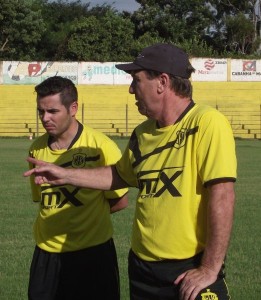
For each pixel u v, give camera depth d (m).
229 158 4.07
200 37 80.88
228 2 83.25
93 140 5.71
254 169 26.88
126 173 4.78
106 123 56.88
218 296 4.01
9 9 72.12
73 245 5.58
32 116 56.44
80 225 5.58
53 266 5.62
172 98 4.34
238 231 12.36
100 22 76.00
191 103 4.41
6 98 56.69
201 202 4.18
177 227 4.19
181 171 4.20
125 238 11.59
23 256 10.13
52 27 86.94
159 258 4.24
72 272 5.61
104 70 57.41
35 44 79.50
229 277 8.88
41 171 4.82
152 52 4.32
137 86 4.37
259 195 18.17
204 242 4.20
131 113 57.22
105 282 5.68
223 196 4.01
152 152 4.39
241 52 81.94
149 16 77.56
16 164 28.55
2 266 9.46
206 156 4.10
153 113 4.38
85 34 74.25
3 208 15.31
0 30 73.69
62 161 5.65
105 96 57.56
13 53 75.19
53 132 5.59
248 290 8.25
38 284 5.66
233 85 59.09
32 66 56.56
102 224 5.66
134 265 4.42
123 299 7.91
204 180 4.07
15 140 51.41
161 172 4.29
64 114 5.55
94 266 5.62
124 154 4.75
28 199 16.92
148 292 4.32
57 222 5.58
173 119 4.36
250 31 81.44
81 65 56.94
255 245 11.02
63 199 5.57
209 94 58.75
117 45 74.19
